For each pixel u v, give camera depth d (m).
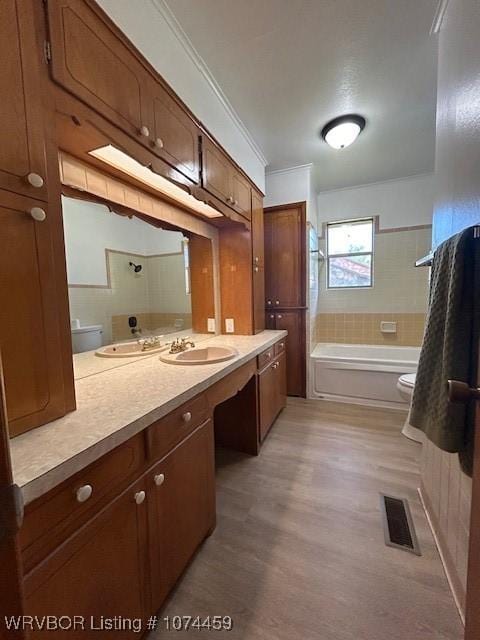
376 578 1.16
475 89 0.91
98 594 0.76
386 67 1.68
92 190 1.35
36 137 0.77
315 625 1.00
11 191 0.72
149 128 1.21
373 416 2.74
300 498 1.65
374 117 2.17
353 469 1.91
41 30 0.79
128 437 0.82
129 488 0.86
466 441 0.85
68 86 0.86
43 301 0.81
